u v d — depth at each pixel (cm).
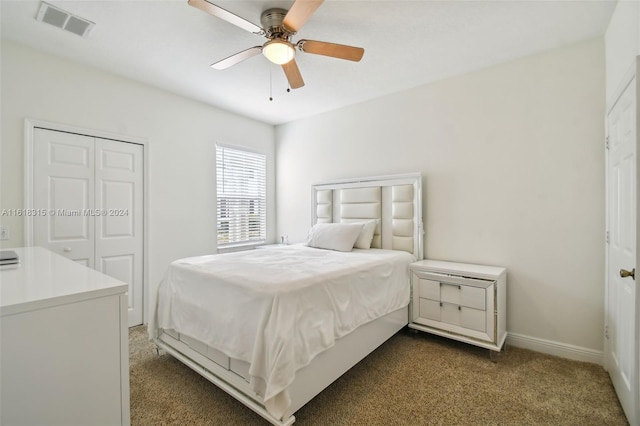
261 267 205
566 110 238
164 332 230
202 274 198
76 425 93
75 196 267
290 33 196
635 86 142
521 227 258
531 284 253
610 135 204
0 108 229
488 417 168
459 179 291
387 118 341
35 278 112
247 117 422
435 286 262
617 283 188
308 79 300
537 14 199
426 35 224
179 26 212
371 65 271
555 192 243
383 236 338
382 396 187
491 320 232
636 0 161
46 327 87
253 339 157
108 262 287
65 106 260
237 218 411
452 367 222
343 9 194
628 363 165
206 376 185
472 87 283
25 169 240
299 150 433
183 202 346
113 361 100
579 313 233
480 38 228
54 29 216
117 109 292
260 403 153
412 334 284
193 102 356
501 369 219
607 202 211
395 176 325
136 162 307
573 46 235
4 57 230
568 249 237
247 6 192
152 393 189
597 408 175
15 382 82
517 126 259
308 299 168
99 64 270
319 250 307
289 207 447
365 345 216
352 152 373
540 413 171
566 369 218
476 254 281
